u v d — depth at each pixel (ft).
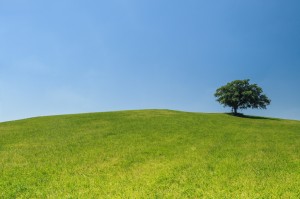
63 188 44.47
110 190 42.78
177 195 40.09
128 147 74.02
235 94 256.73
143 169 54.44
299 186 43.37
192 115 166.50
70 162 60.29
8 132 105.29
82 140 84.53
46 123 127.85
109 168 55.52
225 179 47.34
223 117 176.45
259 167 54.85
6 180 49.01
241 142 83.51
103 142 81.25
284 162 59.31
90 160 61.52
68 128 110.11
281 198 38.55
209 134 96.37
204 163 57.93
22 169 55.57
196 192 41.14
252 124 143.95
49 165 58.49
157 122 125.70
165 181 46.75
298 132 117.19
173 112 186.80
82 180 48.49
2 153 70.03
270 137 95.96
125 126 112.88
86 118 142.00
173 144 77.97
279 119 209.05
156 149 71.46
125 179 48.29
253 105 262.47
